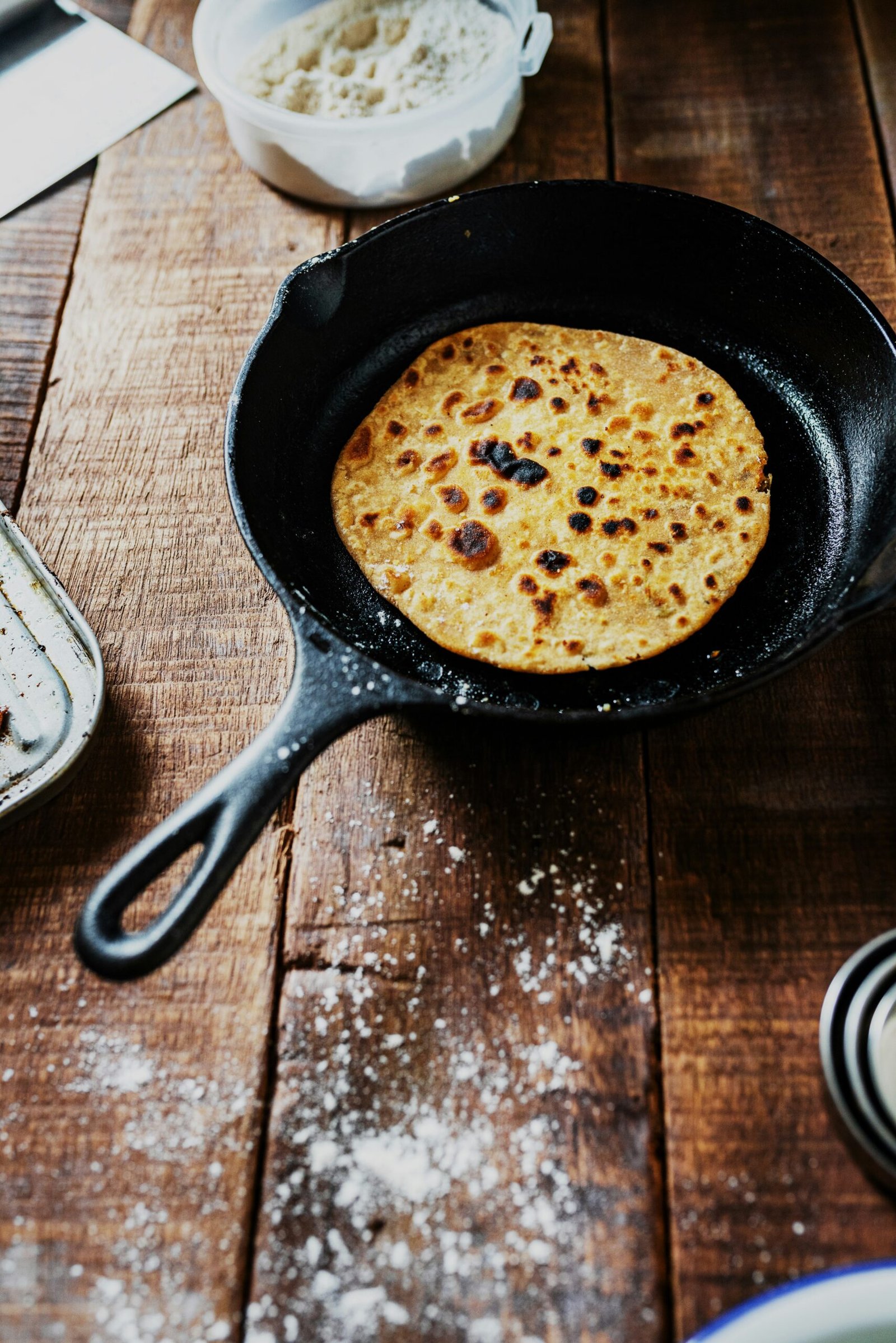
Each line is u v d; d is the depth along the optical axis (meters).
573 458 0.81
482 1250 0.68
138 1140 0.70
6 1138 0.71
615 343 0.84
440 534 0.79
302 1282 0.68
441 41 0.93
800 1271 0.67
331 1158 0.70
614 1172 0.69
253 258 0.91
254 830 0.68
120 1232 0.69
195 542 0.83
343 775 0.77
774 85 0.95
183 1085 0.71
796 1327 0.65
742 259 0.82
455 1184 0.69
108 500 0.84
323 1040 0.72
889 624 0.79
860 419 0.79
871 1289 0.65
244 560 0.82
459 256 0.84
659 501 0.79
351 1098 0.71
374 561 0.79
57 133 0.97
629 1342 0.67
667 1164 0.69
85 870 0.76
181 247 0.92
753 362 0.83
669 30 0.98
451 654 0.77
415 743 0.77
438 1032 0.72
